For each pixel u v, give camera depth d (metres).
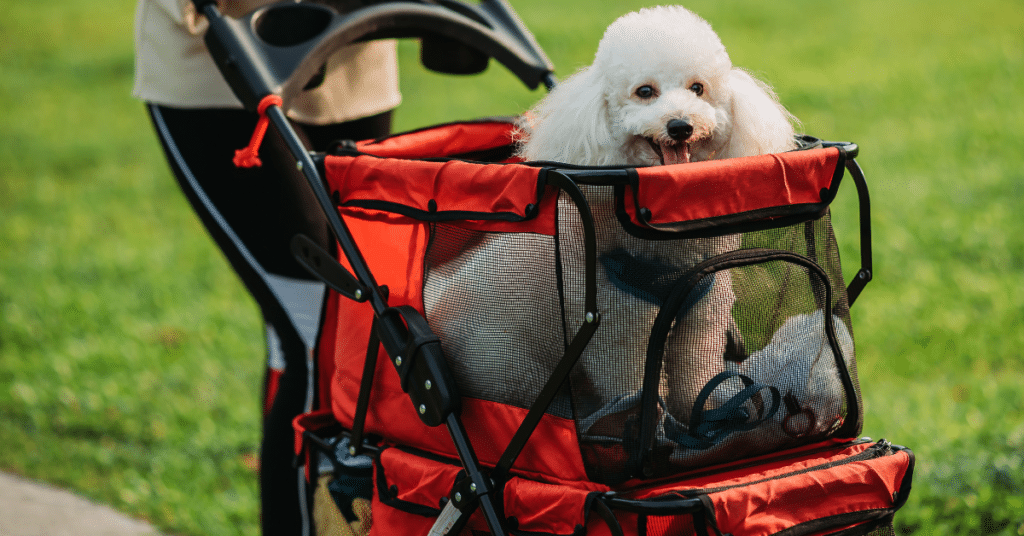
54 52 15.24
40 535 3.26
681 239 1.83
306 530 2.61
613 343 1.81
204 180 2.67
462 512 1.90
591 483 1.83
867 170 7.83
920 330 4.74
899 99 10.19
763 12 15.36
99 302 5.92
